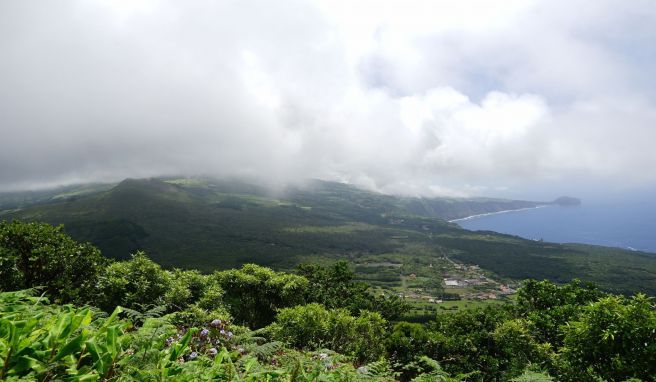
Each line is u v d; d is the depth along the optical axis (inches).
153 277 597.6
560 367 433.4
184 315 336.2
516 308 898.7
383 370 199.9
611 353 376.8
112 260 641.6
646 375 346.6
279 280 840.3
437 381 190.2
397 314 1362.0
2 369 72.3
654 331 357.7
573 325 420.2
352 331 555.8
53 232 547.8
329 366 178.9
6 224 513.3
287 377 129.6
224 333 221.5
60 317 88.7
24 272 483.2
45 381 77.8
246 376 124.2
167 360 98.8
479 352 695.1
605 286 5083.7
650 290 4808.1
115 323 101.4
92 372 85.0
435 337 732.0
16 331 76.6
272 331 487.2
